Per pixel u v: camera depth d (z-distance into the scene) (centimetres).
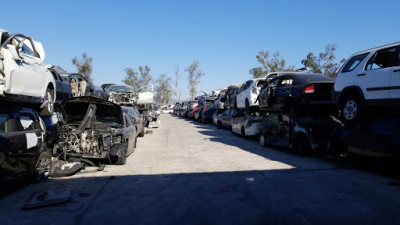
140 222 419
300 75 1102
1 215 452
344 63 845
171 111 6412
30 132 627
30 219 435
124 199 526
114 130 873
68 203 506
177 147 1215
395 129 640
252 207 473
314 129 903
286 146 1016
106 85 2262
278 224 404
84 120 830
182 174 725
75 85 1381
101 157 804
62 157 829
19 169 569
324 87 991
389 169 634
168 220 425
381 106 734
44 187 612
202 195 543
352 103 792
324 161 867
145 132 1792
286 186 596
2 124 548
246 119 1461
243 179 661
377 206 467
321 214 436
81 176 711
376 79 711
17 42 683
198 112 2933
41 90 752
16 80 622
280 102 1166
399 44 678
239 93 1688
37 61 754
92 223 418
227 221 417
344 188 574
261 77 1520
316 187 584
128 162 894
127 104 2073
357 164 747
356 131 752
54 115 895
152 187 605
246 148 1166
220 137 1588
